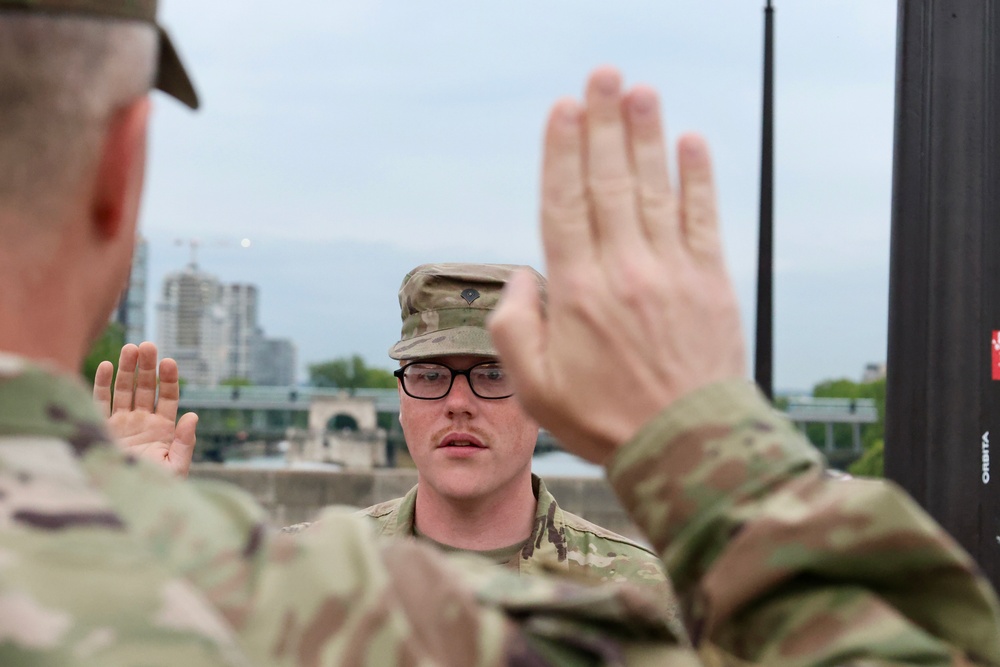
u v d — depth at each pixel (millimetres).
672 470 911
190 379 163500
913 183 3344
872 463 38250
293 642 769
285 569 805
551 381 942
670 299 933
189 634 701
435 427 3164
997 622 889
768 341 4062
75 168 790
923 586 894
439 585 860
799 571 876
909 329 3346
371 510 3506
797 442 932
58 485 750
